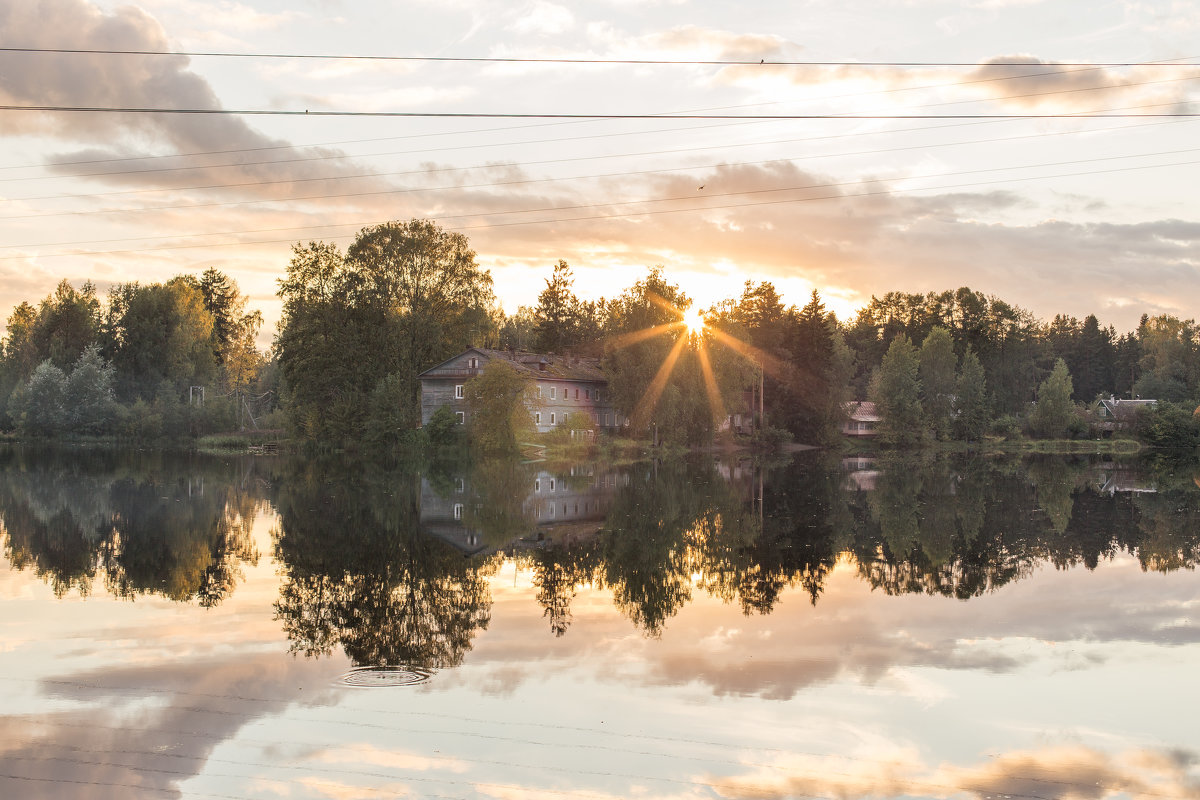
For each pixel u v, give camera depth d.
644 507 36.03
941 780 10.09
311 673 13.73
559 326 109.94
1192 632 16.59
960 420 110.50
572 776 10.08
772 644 15.57
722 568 22.94
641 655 14.85
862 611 18.14
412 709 12.17
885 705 12.47
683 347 74.19
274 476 50.09
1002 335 132.88
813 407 97.12
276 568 22.48
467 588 20.23
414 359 79.31
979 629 16.72
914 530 29.98
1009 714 12.16
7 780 9.93
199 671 13.84
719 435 88.38
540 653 14.93
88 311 98.44
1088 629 16.77
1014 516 34.16
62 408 87.81
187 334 95.69
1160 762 10.65
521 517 32.44
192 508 34.41
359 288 78.06
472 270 81.69
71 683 13.25
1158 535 29.11
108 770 10.21
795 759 10.61
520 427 66.44
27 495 39.00
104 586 20.30
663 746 10.95
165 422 86.62
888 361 105.69
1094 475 58.38
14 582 20.70
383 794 9.62
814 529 30.09
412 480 47.81
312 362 77.75
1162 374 132.50
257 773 10.15
